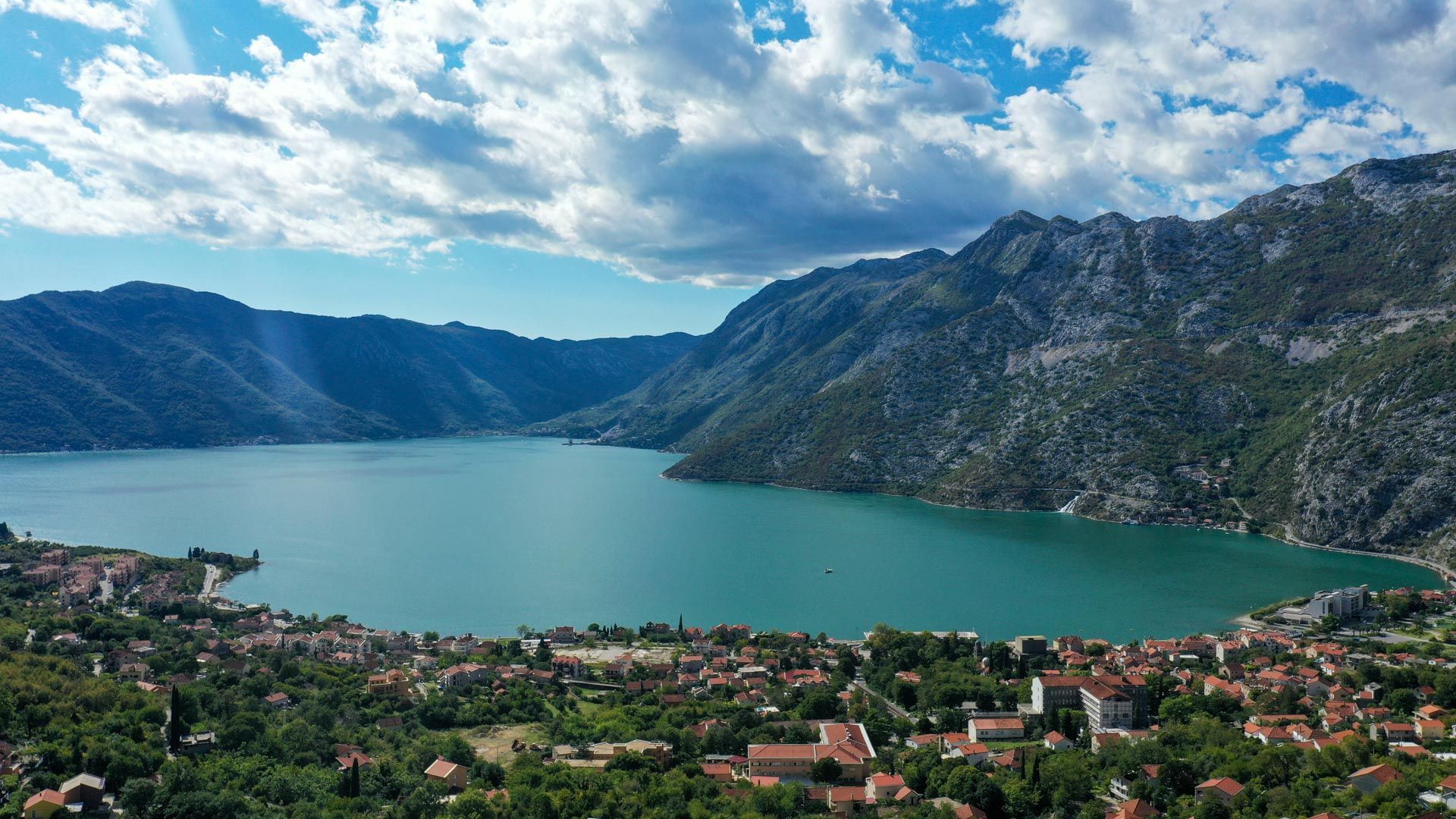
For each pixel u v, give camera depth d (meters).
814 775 191.88
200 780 181.00
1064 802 174.88
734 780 193.62
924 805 173.00
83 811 170.25
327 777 191.50
